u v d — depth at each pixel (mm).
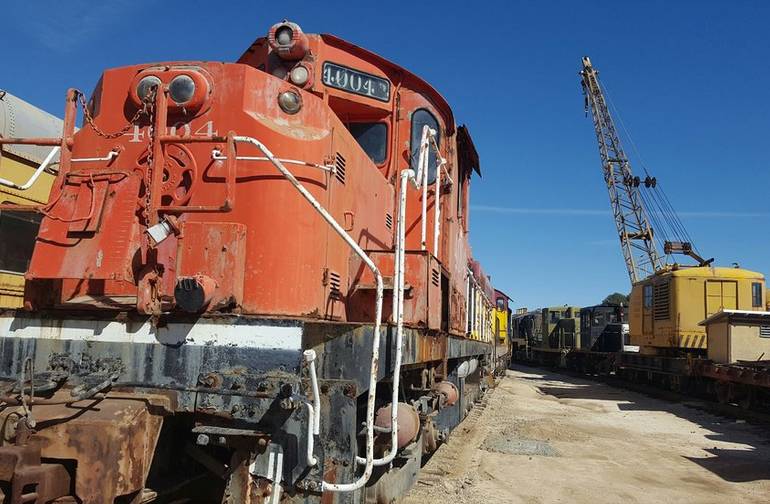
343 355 3809
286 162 4227
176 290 3439
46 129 8703
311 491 3301
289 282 4117
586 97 35281
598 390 22016
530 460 8859
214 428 3361
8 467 2896
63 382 3598
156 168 3732
